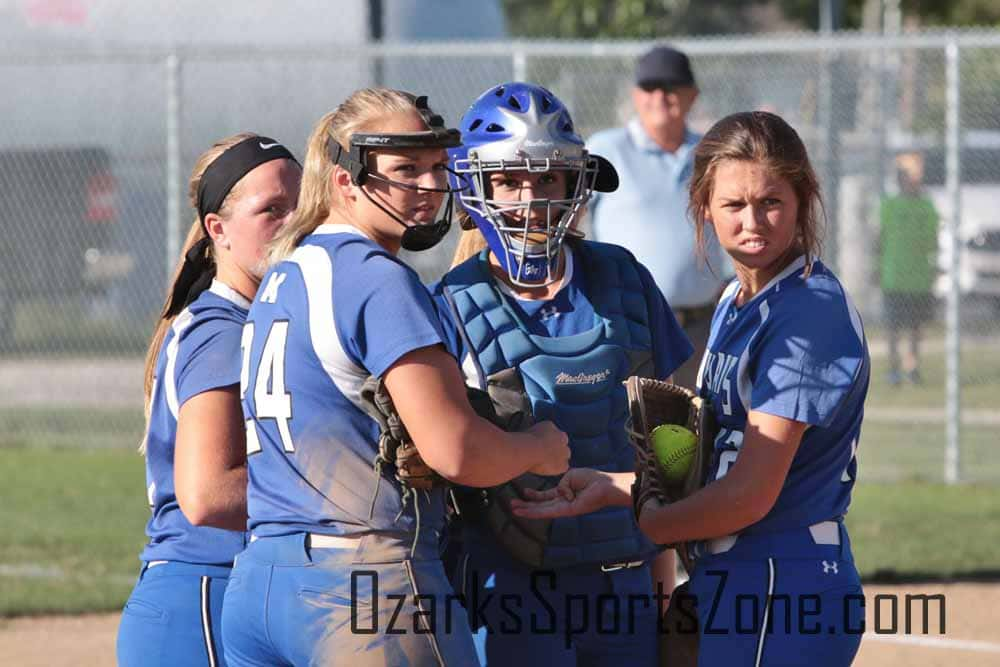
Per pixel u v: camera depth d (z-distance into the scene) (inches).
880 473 1476.4
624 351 541.0
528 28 3809.1
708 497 457.1
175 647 496.4
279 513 440.1
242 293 514.3
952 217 1422.2
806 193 466.9
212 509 475.2
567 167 521.3
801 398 449.7
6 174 2135.8
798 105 1804.9
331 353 430.9
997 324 2273.6
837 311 459.2
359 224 459.2
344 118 455.5
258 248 510.0
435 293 540.4
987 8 3543.3
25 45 2105.1
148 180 2124.8
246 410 453.1
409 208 454.0
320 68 1979.6
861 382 462.0
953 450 1440.7
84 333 2153.1
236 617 452.4
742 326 474.3
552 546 524.4
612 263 559.8
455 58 1966.0
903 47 1381.6
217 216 516.4
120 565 1131.3
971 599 1010.7
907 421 1753.2
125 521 1286.9
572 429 528.4
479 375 523.5
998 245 2242.9
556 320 538.9
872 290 1979.6
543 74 2181.3
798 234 470.6
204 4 2037.4
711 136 470.3
